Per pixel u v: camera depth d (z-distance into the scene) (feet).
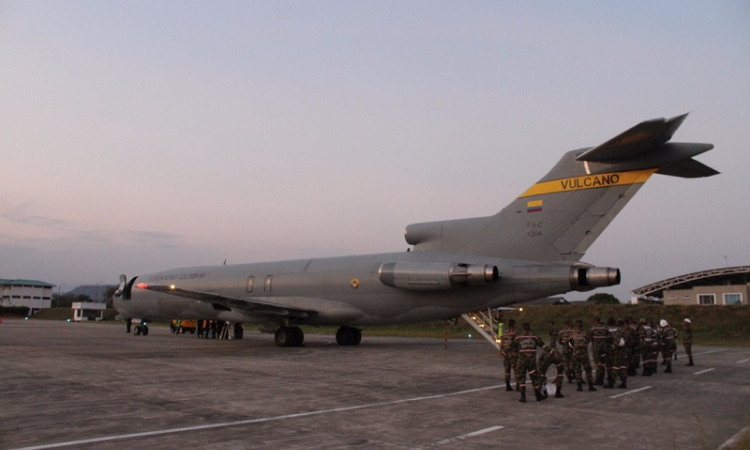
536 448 23.63
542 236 64.95
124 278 116.06
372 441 24.45
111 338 102.12
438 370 52.95
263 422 28.22
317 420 28.91
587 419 30.25
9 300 381.40
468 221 72.33
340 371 51.39
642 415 31.65
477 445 23.99
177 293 78.84
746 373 55.42
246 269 93.09
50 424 27.09
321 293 82.43
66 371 48.26
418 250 76.18
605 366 44.83
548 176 65.41
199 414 30.04
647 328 53.78
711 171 54.54
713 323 139.74
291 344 83.82
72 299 461.78
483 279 64.03
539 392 36.29
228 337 104.94
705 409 33.86
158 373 47.65
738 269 195.83
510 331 38.99
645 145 52.70
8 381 41.96
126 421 27.96
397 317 76.13
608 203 60.18
